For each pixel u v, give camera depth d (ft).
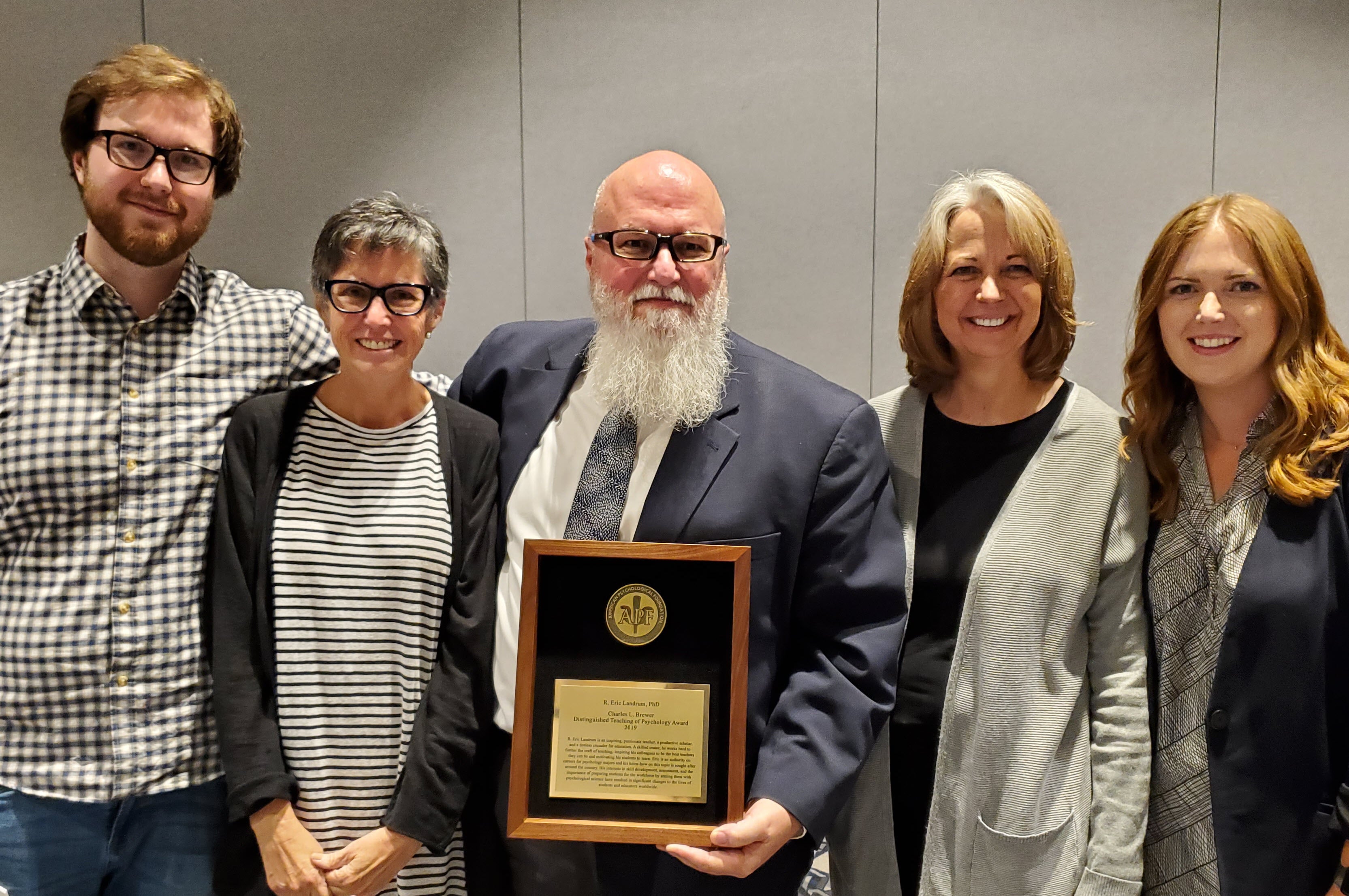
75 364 5.39
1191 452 5.40
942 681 5.36
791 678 5.14
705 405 5.24
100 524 5.32
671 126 10.25
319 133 10.46
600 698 4.63
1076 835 5.20
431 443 5.35
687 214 5.15
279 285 10.63
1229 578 5.08
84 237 5.65
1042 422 5.58
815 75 10.11
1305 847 4.93
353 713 5.02
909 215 10.15
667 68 10.19
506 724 5.17
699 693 4.62
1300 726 4.92
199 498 5.51
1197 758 5.11
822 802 4.72
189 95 5.46
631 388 5.16
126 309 5.49
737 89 10.18
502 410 5.85
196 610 5.48
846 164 10.17
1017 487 5.44
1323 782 4.95
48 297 5.51
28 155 10.44
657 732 4.62
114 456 5.34
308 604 5.01
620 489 5.19
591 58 10.23
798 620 5.31
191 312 5.73
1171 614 5.29
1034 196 5.40
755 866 4.56
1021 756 5.16
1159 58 9.89
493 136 10.39
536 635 4.66
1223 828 5.00
